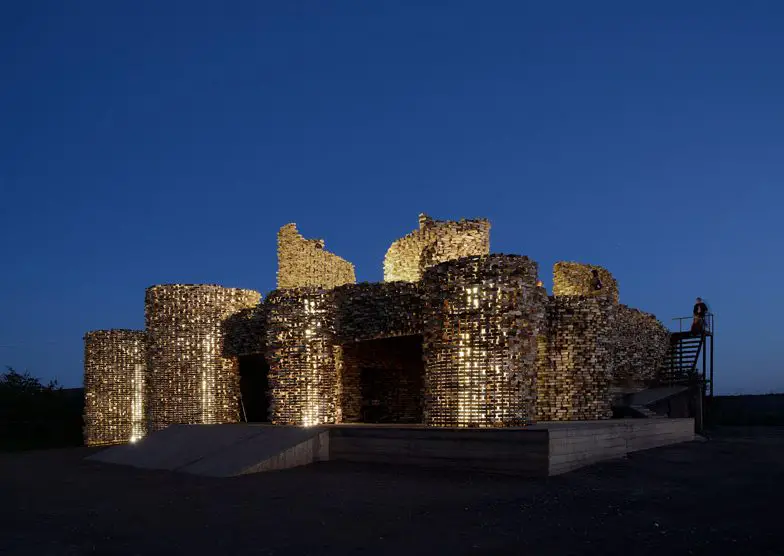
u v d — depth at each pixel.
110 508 10.49
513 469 13.02
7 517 9.80
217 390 22.73
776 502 10.05
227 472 14.03
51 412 29.95
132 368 26.09
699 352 29.45
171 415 22.69
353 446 15.59
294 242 25.73
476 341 15.04
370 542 7.88
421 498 10.71
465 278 15.34
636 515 9.19
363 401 20.97
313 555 7.34
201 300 23.02
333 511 9.77
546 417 19.08
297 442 15.30
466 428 14.23
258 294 24.44
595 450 14.70
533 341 15.30
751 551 7.26
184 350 22.83
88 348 26.11
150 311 23.45
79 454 20.83
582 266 26.56
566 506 9.88
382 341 21.42
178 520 9.39
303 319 19.00
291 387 18.91
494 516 9.24
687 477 12.59
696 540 7.75
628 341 25.47
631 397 25.78
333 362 19.16
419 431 14.48
